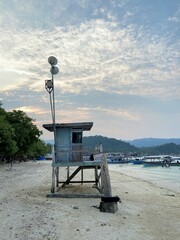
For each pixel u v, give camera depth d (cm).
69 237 1160
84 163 2236
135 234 1253
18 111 7894
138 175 5541
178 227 1427
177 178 4891
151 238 1210
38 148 11919
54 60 2216
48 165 8138
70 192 2467
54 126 2259
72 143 2306
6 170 5631
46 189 2598
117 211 1709
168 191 2994
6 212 1525
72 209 1695
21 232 1183
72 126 2308
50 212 1577
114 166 9669
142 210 1841
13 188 2633
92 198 2111
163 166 8956
